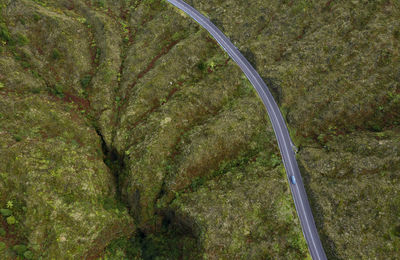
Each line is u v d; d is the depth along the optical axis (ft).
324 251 156.97
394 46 194.59
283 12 234.99
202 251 157.99
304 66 209.67
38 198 152.15
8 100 180.34
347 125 193.06
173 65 227.61
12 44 211.20
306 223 165.78
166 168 189.78
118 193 195.42
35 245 143.23
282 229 161.89
